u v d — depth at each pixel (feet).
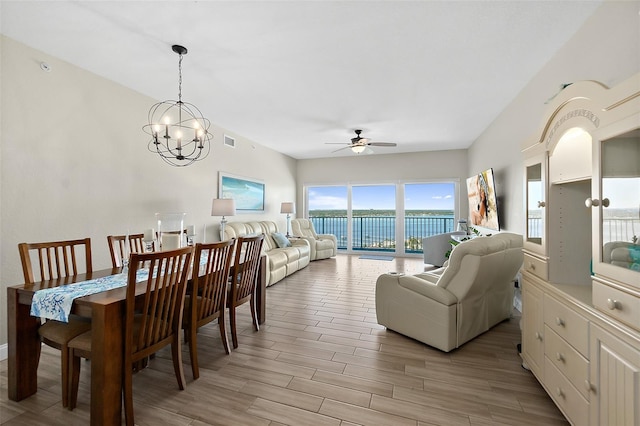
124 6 6.29
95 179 9.62
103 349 4.73
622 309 3.61
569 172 5.05
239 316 10.18
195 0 6.09
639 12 5.18
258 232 17.44
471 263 7.29
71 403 5.41
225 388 6.02
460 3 6.17
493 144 14.35
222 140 16.02
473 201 16.87
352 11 6.43
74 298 5.03
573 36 7.27
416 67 9.00
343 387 6.06
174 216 8.88
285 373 6.58
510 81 9.97
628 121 3.49
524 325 6.68
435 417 5.16
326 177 24.98
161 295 5.48
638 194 3.65
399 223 22.94
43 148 8.25
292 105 12.35
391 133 16.89
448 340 7.33
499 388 6.01
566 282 5.50
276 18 6.67
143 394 5.82
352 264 19.58
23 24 6.96
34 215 8.07
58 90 8.59
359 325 9.30
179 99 10.86
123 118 10.53
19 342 5.66
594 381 4.10
